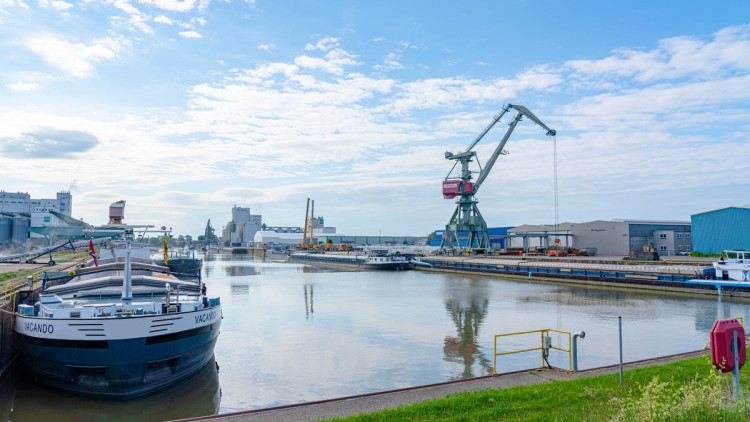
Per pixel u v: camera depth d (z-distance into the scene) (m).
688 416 8.44
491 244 123.00
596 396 11.34
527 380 13.80
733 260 48.69
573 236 102.88
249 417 10.87
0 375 20.30
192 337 19.98
